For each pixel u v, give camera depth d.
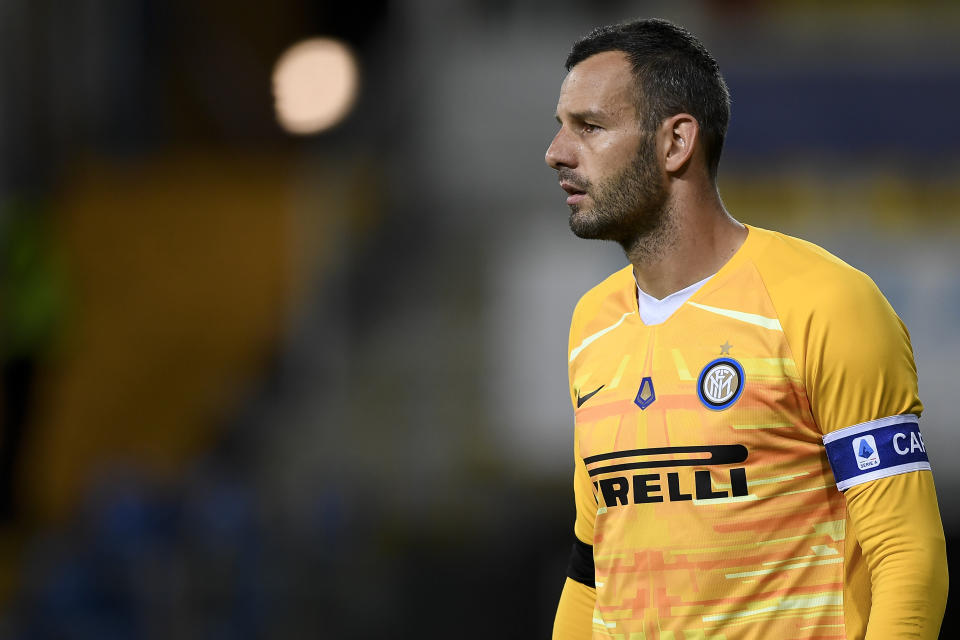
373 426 36.56
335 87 48.28
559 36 40.03
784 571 7.76
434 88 42.06
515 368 33.91
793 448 7.79
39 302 34.94
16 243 34.97
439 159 41.19
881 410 7.59
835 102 36.72
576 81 8.43
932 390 31.67
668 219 8.30
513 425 33.78
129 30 47.94
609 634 8.36
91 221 42.56
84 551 29.80
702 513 7.86
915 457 7.58
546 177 39.72
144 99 48.19
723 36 38.06
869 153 36.53
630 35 8.40
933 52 36.81
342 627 30.62
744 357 7.86
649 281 8.46
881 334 7.66
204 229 42.41
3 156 43.25
